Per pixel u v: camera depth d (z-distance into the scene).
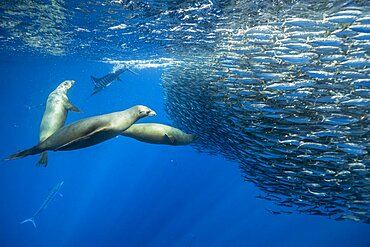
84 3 12.14
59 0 11.97
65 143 3.29
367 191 8.49
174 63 22.19
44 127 4.59
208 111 12.69
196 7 11.17
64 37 19.20
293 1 9.13
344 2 8.44
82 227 32.25
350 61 7.69
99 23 15.08
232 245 29.34
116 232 30.77
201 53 17.38
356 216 8.55
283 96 9.16
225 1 10.20
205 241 29.39
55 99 4.96
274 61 9.90
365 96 8.17
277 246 29.89
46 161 4.64
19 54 28.44
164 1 10.99
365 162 8.35
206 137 14.20
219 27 12.95
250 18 11.26
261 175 10.09
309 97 8.83
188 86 15.22
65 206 36.31
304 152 8.89
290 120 9.02
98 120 3.44
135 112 3.77
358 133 8.27
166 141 5.55
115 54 24.50
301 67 8.96
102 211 34.44
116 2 11.71
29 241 30.89
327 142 8.60
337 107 8.56
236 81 11.39
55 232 32.03
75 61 32.47
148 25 14.45
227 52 14.76
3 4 12.81
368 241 30.38
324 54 8.34
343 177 8.57
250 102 10.30
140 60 25.97
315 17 9.73
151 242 29.06
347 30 7.21
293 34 9.34
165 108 19.25
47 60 32.66
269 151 9.56
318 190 8.91
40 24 15.96
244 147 10.59
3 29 17.41
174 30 14.79
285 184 9.45
